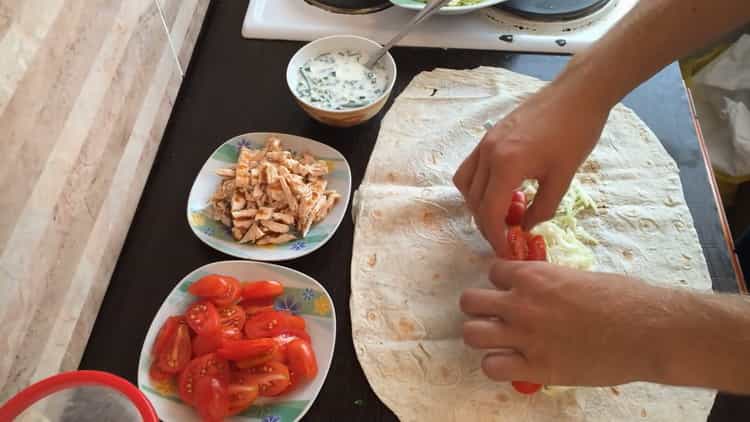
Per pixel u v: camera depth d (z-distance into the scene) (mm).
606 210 817
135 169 785
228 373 651
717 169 1372
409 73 953
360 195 819
